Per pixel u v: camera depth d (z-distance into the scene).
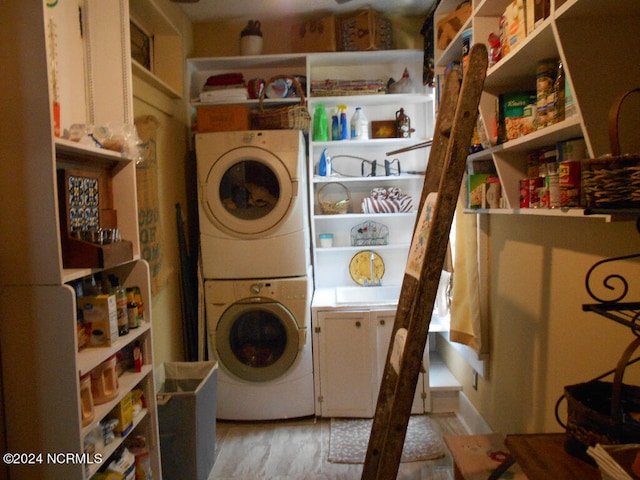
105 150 1.45
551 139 1.28
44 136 1.14
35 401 1.19
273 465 2.24
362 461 2.24
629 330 1.18
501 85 1.63
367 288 3.09
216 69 3.12
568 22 1.02
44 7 1.12
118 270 1.68
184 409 1.97
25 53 1.13
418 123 3.12
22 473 1.20
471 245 2.19
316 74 3.11
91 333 1.38
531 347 1.73
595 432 0.93
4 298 1.18
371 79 3.06
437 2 2.57
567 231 1.46
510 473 1.45
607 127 1.01
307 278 2.61
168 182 2.57
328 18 2.91
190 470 1.99
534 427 1.72
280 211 2.56
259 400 2.64
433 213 1.16
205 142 2.55
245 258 2.59
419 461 2.23
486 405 2.26
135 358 1.62
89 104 1.66
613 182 0.82
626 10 0.98
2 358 1.19
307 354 2.64
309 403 2.66
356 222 3.21
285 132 2.54
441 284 2.88
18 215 1.17
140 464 1.64
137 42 2.55
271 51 3.11
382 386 1.52
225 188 2.68
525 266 1.78
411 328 1.16
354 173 3.18
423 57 2.88
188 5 2.80
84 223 1.45
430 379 2.78
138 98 2.21
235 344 2.72
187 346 2.72
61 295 1.17
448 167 1.14
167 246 2.52
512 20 1.36
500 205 1.72
